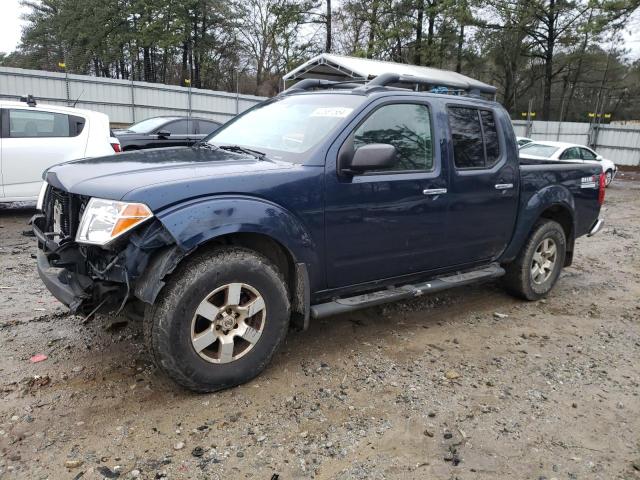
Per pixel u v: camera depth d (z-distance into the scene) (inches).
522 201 189.0
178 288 113.6
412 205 152.6
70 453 101.0
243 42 1708.9
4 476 93.7
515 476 101.4
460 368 145.3
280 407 120.3
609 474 103.6
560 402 130.2
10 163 295.6
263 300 126.3
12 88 853.2
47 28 1743.4
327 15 1472.7
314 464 101.8
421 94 160.1
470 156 171.2
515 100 1541.6
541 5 1220.5
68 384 125.6
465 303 201.6
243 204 118.8
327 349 152.3
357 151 131.3
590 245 333.1
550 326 182.4
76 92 908.6
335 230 137.3
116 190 111.3
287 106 164.4
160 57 1728.6
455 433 114.3
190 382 118.6
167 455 101.9
